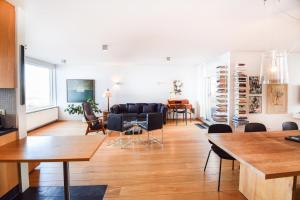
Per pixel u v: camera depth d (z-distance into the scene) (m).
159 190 2.57
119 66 8.05
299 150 1.91
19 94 2.37
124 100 8.13
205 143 4.66
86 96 7.93
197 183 2.75
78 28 3.16
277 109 5.21
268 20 2.81
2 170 2.18
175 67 8.17
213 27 3.12
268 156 1.74
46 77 7.39
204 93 7.53
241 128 5.10
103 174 3.04
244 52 5.14
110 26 3.06
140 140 4.95
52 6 2.35
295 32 3.40
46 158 1.66
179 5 2.31
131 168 3.25
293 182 1.79
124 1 2.21
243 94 5.05
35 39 3.84
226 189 2.60
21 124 2.40
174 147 4.35
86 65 7.93
